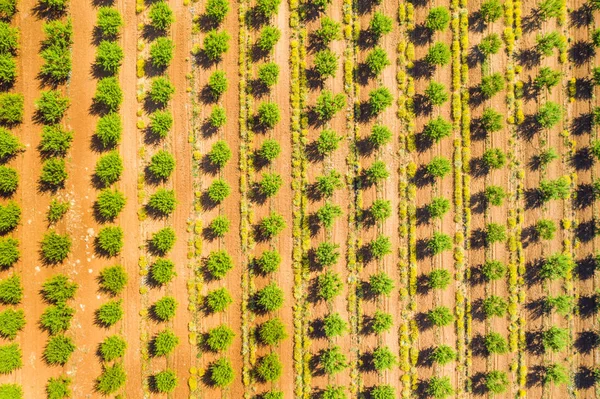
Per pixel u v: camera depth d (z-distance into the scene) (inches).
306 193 885.2
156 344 852.0
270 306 857.5
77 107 872.3
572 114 880.9
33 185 868.6
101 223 874.1
